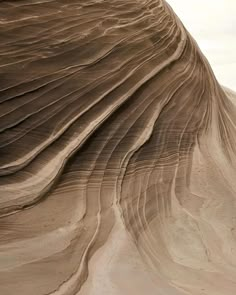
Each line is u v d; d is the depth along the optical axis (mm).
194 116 5285
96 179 4266
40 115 4156
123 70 4781
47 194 4027
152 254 3979
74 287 3486
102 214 4074
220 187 4895
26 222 3832
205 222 4453
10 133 4012
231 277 3984
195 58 6051
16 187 3932
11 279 3410
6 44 4125
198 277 3908
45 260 3607
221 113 6148
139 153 4570
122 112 4613
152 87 4988
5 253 3580
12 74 4098
